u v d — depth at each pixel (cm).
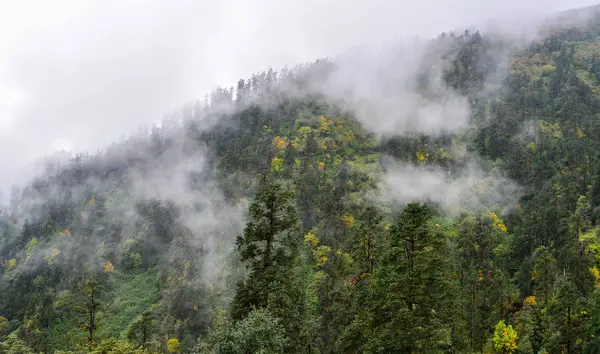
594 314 5522
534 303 6725
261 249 3425
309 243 9462
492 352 5931
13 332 9825
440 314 3139
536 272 7088
